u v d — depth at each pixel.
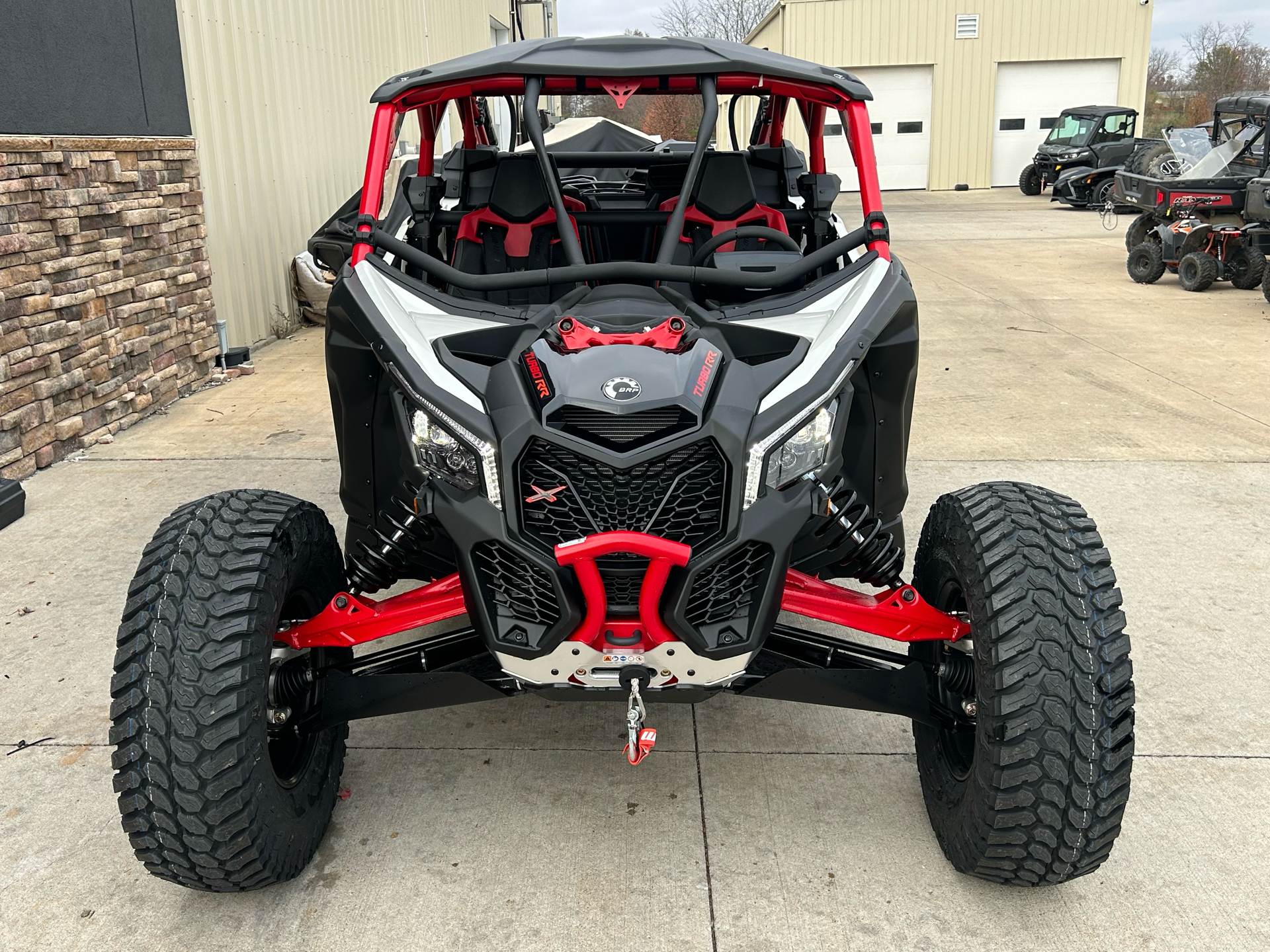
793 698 2.60
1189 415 6.70
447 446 2.42
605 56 3.11
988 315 10.34
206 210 7.84
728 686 2.54
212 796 2.22
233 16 8.38
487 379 2.52
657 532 2.31
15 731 3.29
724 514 2.32
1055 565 2.33
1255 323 9.88
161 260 6.96
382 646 3.81
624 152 4.46
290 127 9.65
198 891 2.59
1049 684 2.23
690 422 2.35
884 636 2.61
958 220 20.88
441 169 3.98
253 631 2.30
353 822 2.86
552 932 2.45
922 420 6.61
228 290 8.25
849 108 3.23
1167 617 3.99
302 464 5.70
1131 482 5.45
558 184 3.36
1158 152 16.22
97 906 2.55
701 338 2.61
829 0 30.27
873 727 3.31
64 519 4.97
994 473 5.59
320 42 10.51
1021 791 2.26
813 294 2.91
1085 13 30.05
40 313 5.62
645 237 3.70
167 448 6.05
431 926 2.47
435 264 2.95
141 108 6.76
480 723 3.35
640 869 2.66
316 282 9.48
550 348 2.57
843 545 2.79
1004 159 31.41
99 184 6.16
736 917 2.49
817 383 2.47
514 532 2.31
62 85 5.86
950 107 30.75
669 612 2.28
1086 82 30.66
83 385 6.02
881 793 2.97
